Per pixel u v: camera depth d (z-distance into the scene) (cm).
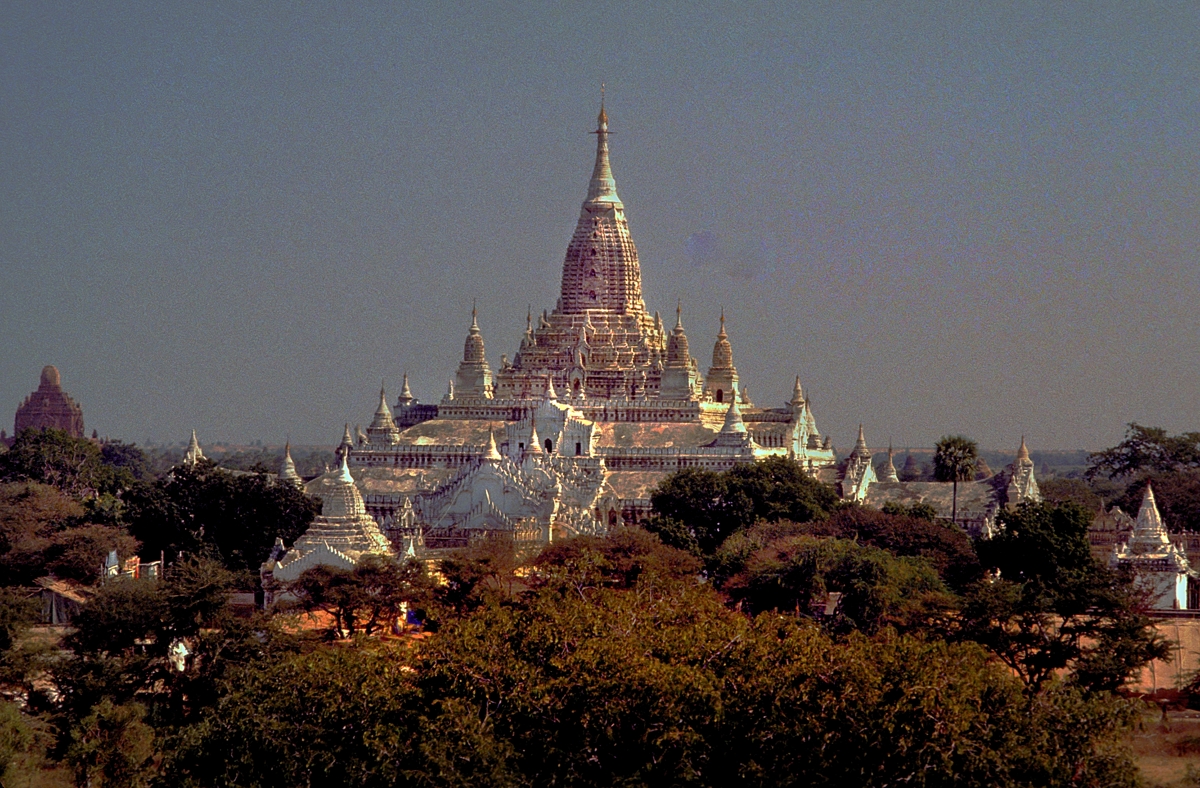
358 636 18912
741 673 15088
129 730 17375
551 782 14412
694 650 15588
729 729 14525
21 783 16625
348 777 14650
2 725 16975
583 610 16425
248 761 15050
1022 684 15462
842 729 14275
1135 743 17625
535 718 14762
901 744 13962
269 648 18950
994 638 19112
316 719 15200
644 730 14500
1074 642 19138
